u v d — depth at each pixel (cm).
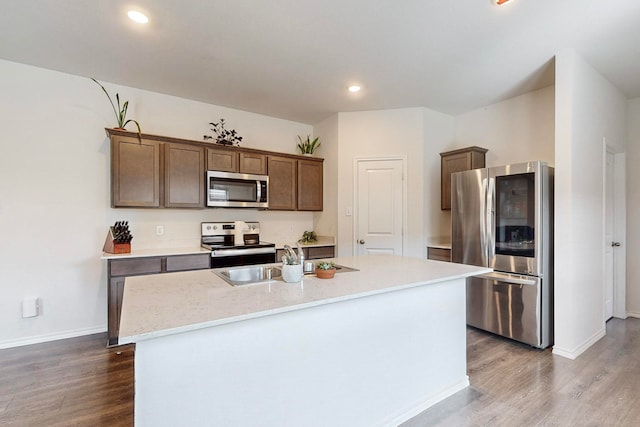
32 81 311
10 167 303
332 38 260
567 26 242
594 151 312
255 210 444
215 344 137
